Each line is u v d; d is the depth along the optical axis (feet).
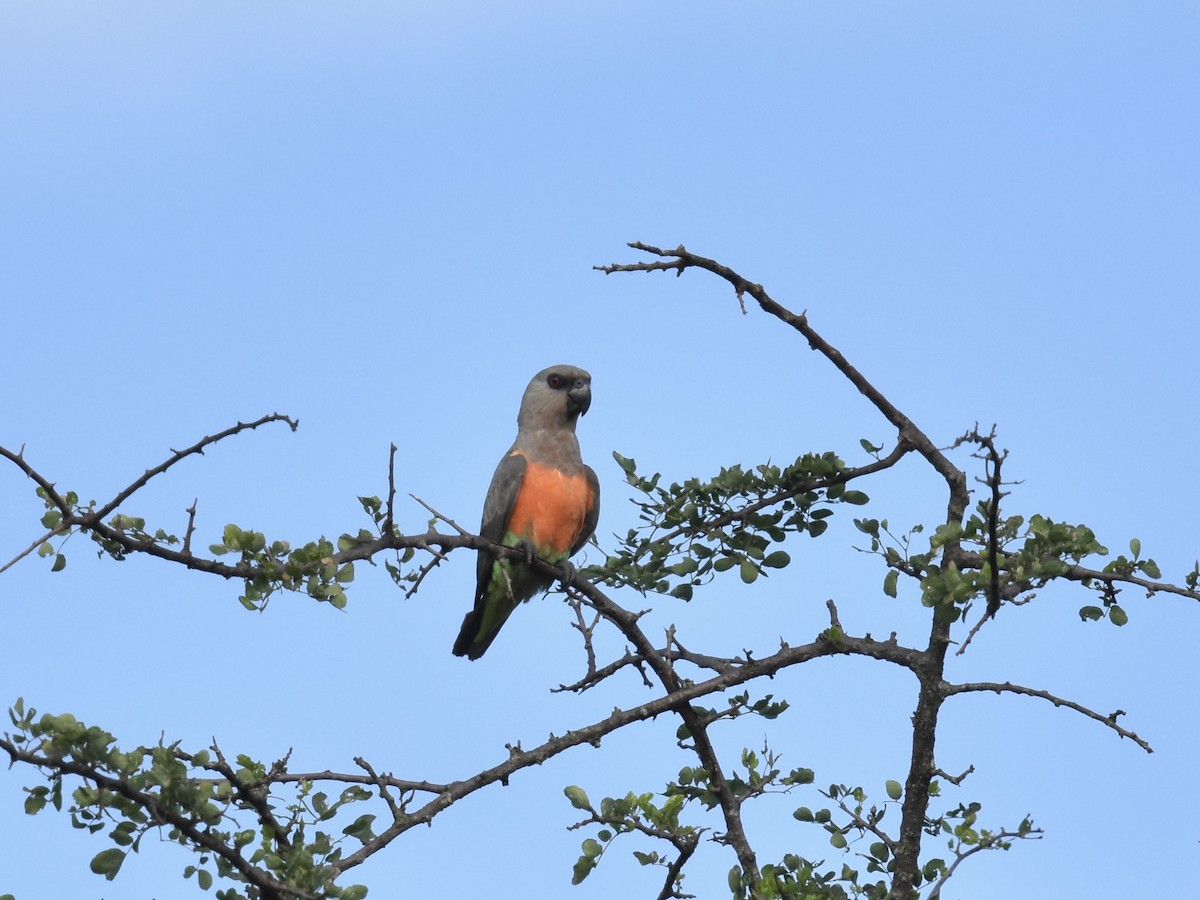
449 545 33.81
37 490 28.81
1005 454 29.81
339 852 30.27
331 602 28.89
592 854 35.91
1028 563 31.83
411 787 32.42
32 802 24.86
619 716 35.96
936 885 32.40
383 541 31.32
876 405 37.55
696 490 37.50
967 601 31.60
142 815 25.94
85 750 25.03
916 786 35.60
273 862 27.84
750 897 35.27
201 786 26.50
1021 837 33.22
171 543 29.04
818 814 36.50
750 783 37.91
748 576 37.09
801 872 35.70
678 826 36.83
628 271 35.78
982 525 31.78
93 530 28.14
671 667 38.45
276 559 29.07
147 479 28.30
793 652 37.24
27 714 24.89
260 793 30.30
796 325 37.01
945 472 36.91
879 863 36.29
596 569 39.22
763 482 37.37
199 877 26.81
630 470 38.19
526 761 34.14
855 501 37.52
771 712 37.52
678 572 37.47
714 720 37.55
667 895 37.17
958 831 36.37
